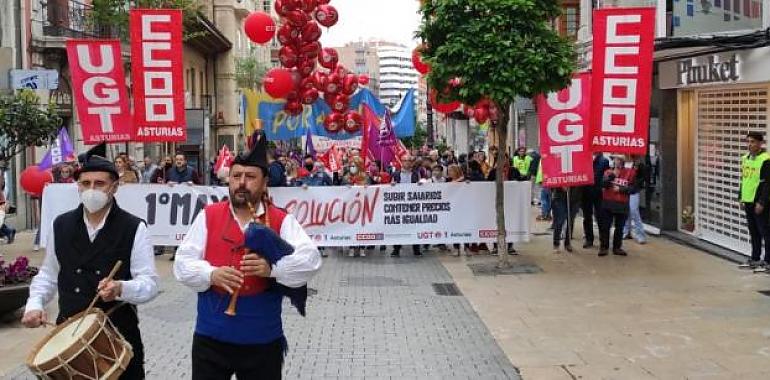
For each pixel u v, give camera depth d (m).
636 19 12.91
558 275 12.87
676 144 17.03
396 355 8.37
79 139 25.16
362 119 19.86
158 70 14.23
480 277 12.98
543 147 13.59
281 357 4.89
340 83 20.33
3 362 8.09
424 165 18.33
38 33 23.02
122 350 4.75
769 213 12.47
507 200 15.28
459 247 15.70
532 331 9.23
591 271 13.14
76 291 5.04
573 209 15.55
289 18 19.41
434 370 7.79
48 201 14.87
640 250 15.34
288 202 15.30
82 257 5.06
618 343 8.57
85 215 5.14
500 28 12.34
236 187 4.73
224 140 47.53
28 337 9.18
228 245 4.72
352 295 11.73
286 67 19.98
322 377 7.61
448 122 60.47
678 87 16.11
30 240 19.17
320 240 15.40
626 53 13.05
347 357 8.32
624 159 14.83
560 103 13.49
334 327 9.69
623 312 10.03
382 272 13.84
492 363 7.97
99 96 14.30
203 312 4.76
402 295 11.66
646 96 13.07
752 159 12.52
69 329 4.67
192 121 26.05
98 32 25.55
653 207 17.88
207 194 15.02
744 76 13.38
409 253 16.22
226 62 48.06
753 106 13.96
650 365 7.71
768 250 12.58
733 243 14.75
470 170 16.38
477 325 9.62
